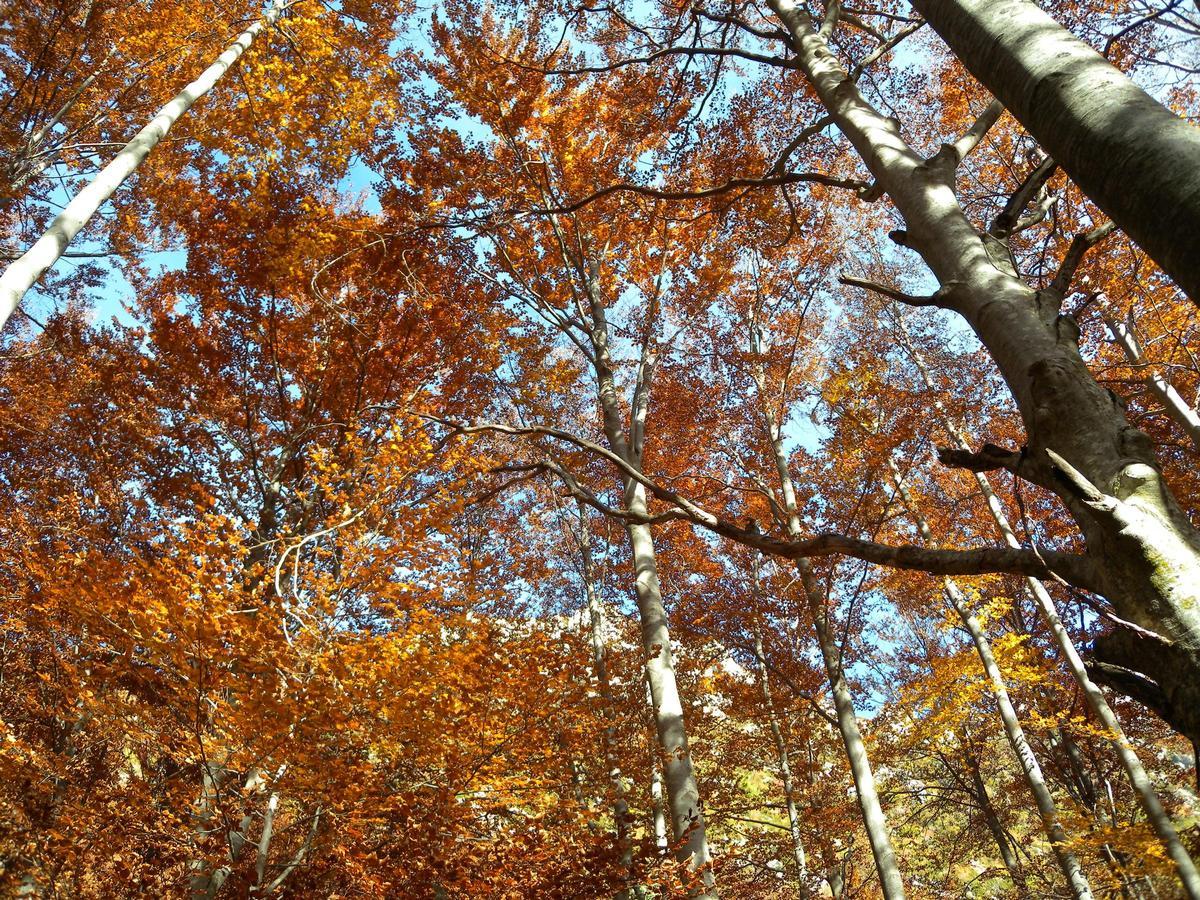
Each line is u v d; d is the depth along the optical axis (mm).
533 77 9219
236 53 8047
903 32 3396
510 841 5223
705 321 11336
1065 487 1539
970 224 2312
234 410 8375
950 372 11797
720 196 8281
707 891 5504
